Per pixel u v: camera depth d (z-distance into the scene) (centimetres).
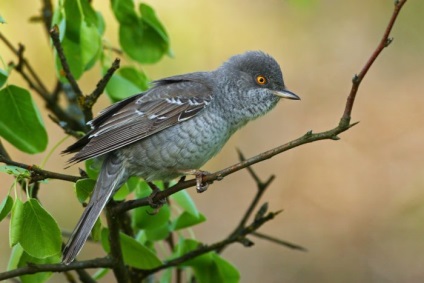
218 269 794
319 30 1539
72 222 1307
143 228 773
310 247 1399
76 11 771
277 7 1502
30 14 1333
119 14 837
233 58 894
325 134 639
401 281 1344
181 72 1418
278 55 1530
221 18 1468
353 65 1541
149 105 806
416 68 1540
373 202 1441
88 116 748
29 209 642
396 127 1516
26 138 759
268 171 1493
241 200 1453
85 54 751
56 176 679
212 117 839
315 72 1546
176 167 809
